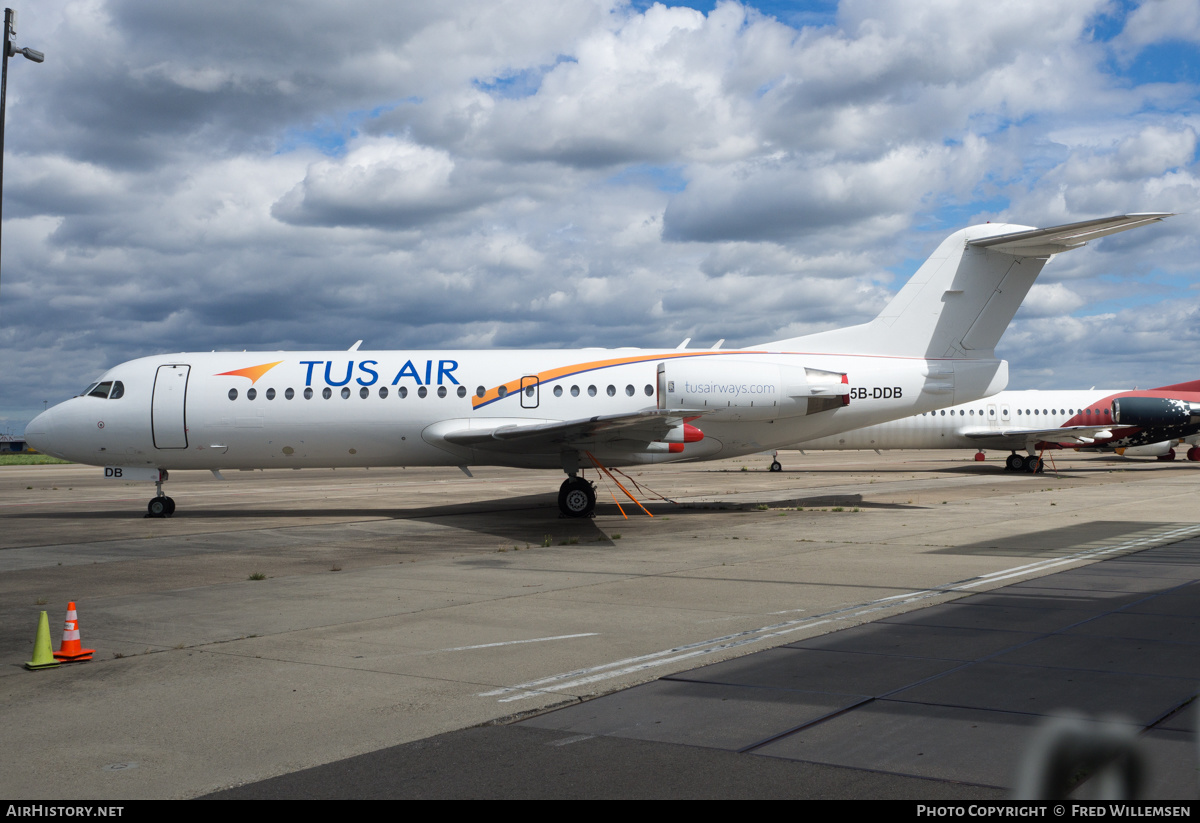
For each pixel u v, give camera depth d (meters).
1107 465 49.34
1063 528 18.42
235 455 22.22
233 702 6.79
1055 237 21.12
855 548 15.55
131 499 29.94
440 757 5.55
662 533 18.17
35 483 40.88
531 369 21.92
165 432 21.86
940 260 22.56
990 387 22.62
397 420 21.72
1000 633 8.85
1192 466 47.53
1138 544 15.75
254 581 12.70
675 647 8.41
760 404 21.17
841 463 51.22
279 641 8.87
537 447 21.31
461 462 22.59
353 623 9.70
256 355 22.55
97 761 5.55
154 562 14.79
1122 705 6.45
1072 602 10.48
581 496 21.44
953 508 23.30
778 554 14.87
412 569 13.67
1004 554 14.65
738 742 5.75
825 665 7.65
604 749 5.66
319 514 23.36
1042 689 6.86
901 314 22.61
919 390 22.25
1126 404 40.91
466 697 6.85
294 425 21.72
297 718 6.38
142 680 7.46
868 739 5.79
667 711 6.43
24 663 8.09
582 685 7.14
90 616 10.25
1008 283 22.52
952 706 6.45
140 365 22.39
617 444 21.09
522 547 16.28
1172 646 8.27
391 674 7.55
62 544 17.30
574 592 11.48
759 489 30.86
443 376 21.81
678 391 21.22
